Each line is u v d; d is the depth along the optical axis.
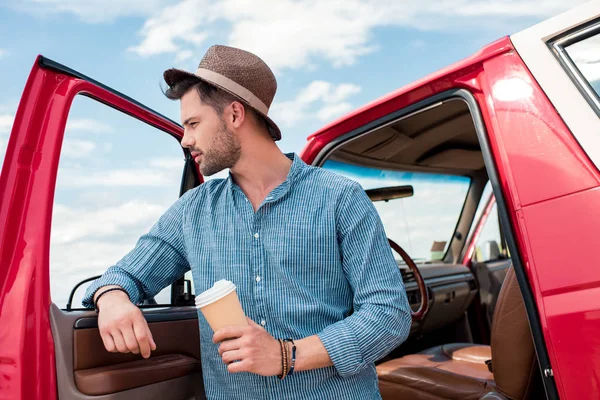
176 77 1.40
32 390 1.20
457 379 2.14
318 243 1.29
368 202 1.34
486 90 1.66
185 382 1.63
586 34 1.49
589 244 1.35
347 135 2.25
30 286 1.24
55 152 1.35
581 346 1.34
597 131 1.41
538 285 1.44
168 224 1.48
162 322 1.63
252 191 1.40
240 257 1.31
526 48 1.59
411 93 1.95
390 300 1.24
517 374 1.82
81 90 1.47
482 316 3.65
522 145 1.53
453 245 3.81
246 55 1.37
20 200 1.26
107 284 1.34
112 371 1.38
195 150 1.36
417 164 3.22
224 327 1.09
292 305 1.26
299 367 1.14
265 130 1.41
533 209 1.47
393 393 2.29
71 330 1.32
